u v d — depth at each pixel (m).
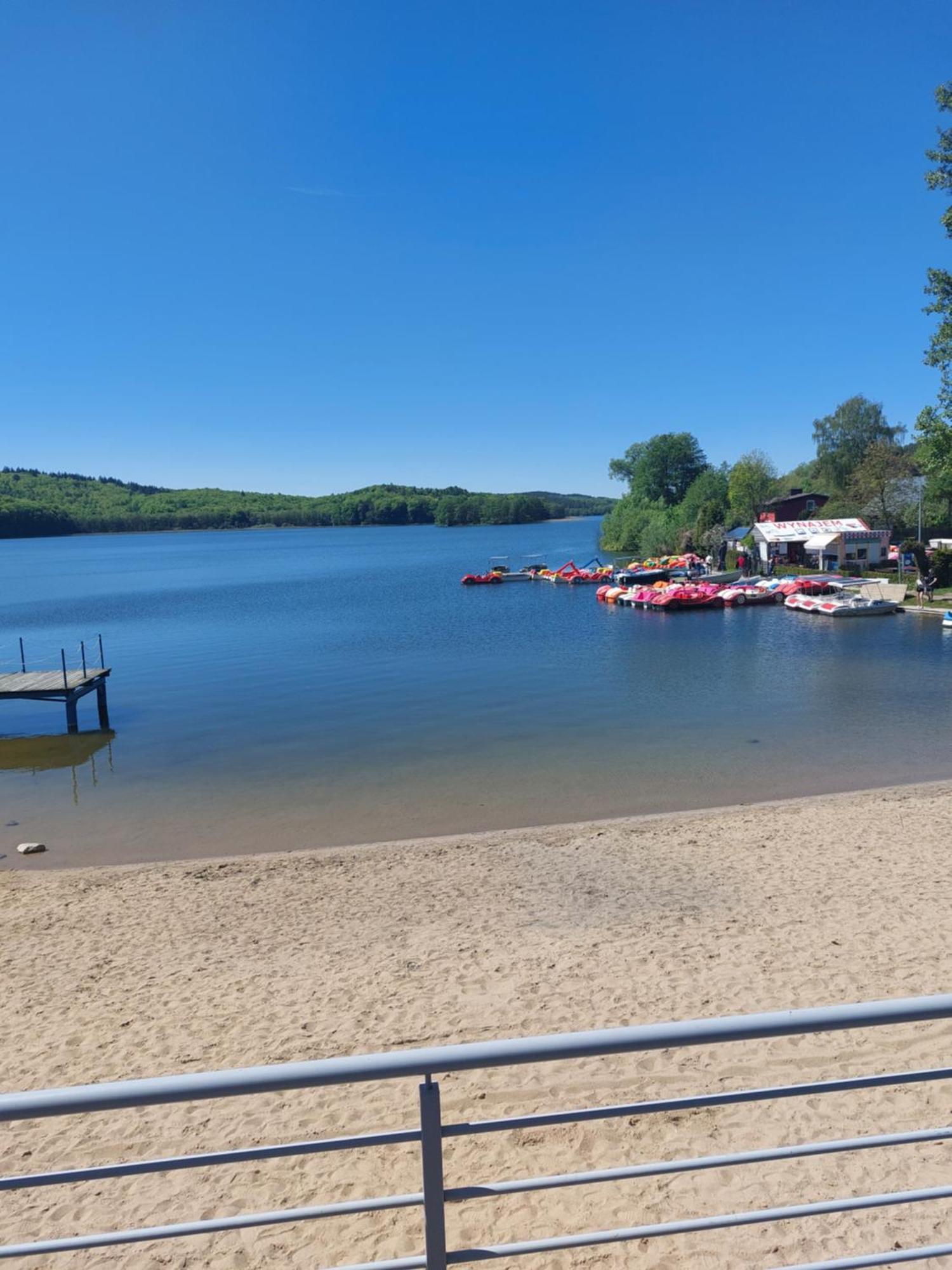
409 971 8.93
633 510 112.94
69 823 16.05
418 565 110.25
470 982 8.59
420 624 48.28
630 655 34.94
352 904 11.16
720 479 101.00
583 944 9.44
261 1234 4.88
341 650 38.41
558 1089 6.38
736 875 11.52
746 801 15.80
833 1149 2.76
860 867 11.59
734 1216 2.80
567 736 21.45
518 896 11.14
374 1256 4.66
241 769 19.45
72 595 76.44
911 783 16.62
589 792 16.70
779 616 47.81
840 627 42.44
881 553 61.81
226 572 107.00
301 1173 5.50
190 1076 2.25
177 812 16.52
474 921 10.34
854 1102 5.96
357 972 8.98
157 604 66.06
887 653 33.78
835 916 9.89
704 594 52.03
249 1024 7.92
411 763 19.33
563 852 12.91
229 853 14.10
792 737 20.81
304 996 8.47
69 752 21.62
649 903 10.64
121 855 14.16
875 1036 6.94
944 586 52.97
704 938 9.43
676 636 40.59
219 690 29.69
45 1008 8.47
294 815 16.02
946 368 37.19
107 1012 8.32
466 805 16.19
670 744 20.42
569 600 60.81
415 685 29.30
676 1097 6.21
